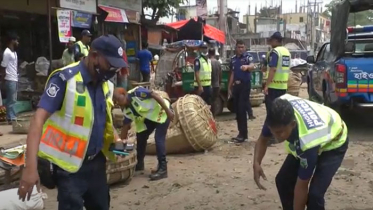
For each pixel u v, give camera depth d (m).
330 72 8.82
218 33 22.45
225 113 11.72
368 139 8.12
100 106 2.90
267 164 6.36
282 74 7.19
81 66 2.85
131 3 15.82
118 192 5.23
